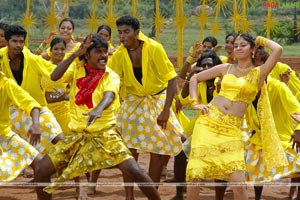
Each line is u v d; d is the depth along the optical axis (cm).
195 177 921
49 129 1111
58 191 1187
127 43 1077
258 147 1038
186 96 1152
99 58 920
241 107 931
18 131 1137
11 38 1092
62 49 1216
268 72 928
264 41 935
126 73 1108
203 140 927
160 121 1088
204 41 1297
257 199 1098
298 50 3869
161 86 1120
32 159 1015
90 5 3744
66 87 1214
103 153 912
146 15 3130
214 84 1073
